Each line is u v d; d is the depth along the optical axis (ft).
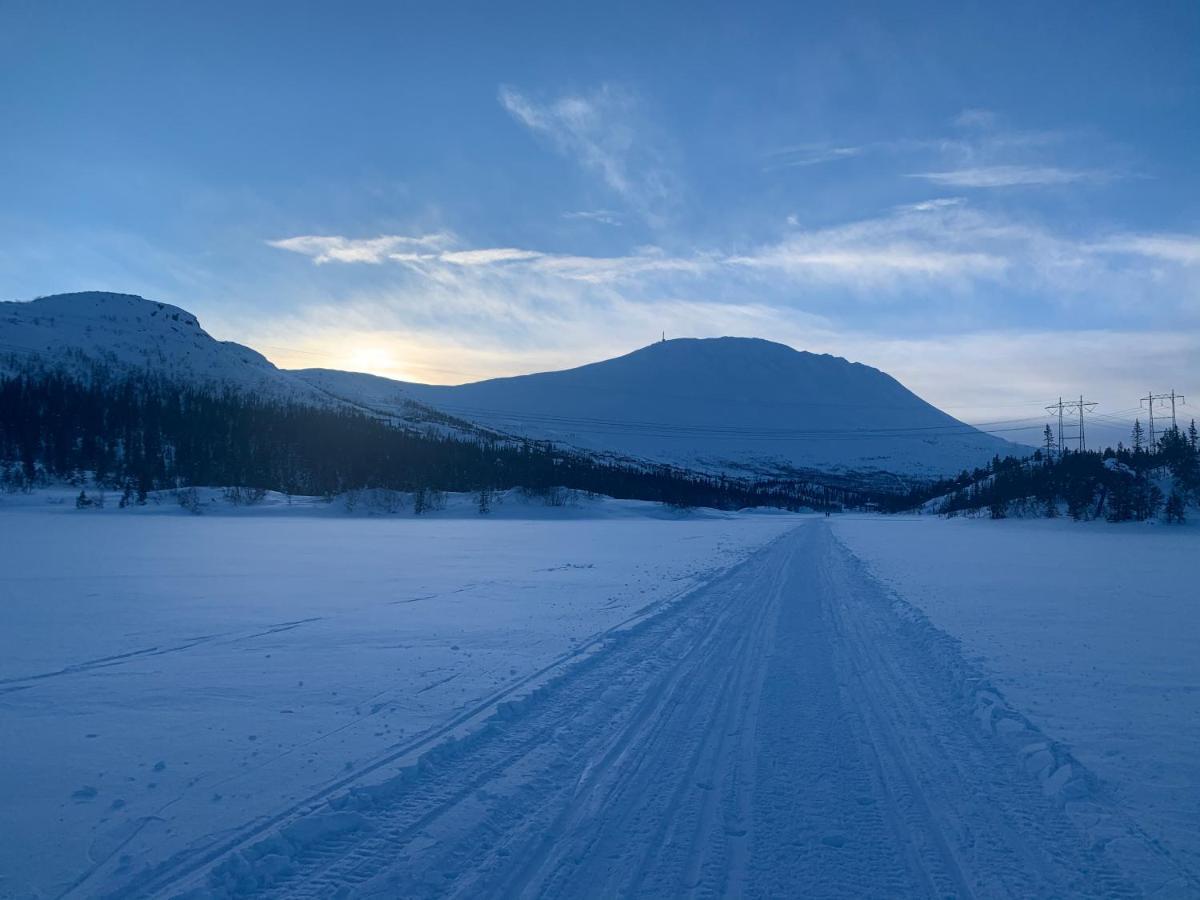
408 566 87.40
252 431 371.56
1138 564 93.50
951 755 23.30
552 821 18.47
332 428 384.68
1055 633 43.39
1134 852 17.06
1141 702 28.76
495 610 52.70
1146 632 43.80
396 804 19.26
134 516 232.32
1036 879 15.96
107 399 370.94
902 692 30.73
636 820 18.62
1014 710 27.30
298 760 22.29
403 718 26.45
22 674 33.37
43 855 16.55
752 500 495.00
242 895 14.96
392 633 43.52
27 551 103.40
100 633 43.55
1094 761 22.48
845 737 24.97
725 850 17.15
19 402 338.75
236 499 256.93
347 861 16.33
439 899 14.90
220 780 20.76
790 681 32.55
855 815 19.02
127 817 18.40
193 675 33.12
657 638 42.37
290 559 95.40
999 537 169.07
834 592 65.21
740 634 44.27
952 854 17.03
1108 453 282.15
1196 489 212.43
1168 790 20.45
